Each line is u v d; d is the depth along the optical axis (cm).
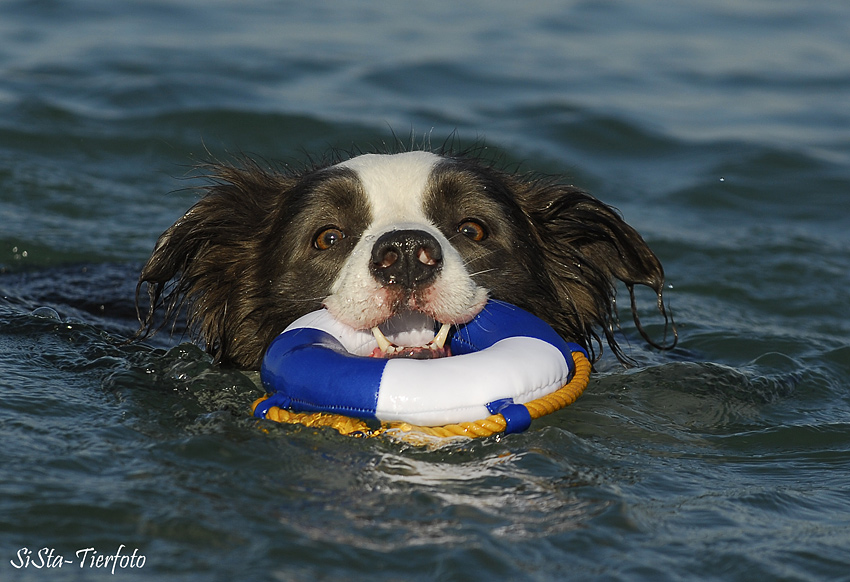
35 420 753
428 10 2858
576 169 1786
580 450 750
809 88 2306
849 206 1711
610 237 969
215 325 961
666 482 711
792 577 578
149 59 2219
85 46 2314
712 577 575
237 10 2745
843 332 1252
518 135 1905
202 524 604
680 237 1524
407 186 879
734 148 1922
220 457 705
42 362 899
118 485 650
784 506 682
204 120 1858
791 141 1972
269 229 944
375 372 746
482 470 697
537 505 647
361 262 812
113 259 1324
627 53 2527
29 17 2566
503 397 748
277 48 2370
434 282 798
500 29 2686
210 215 961
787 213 1680
